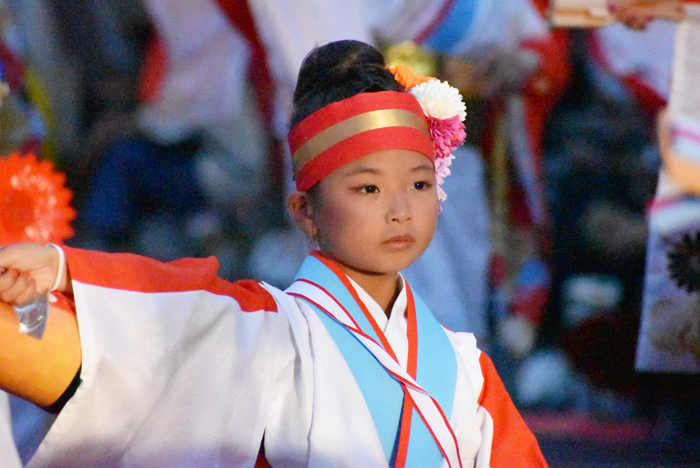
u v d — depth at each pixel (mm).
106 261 4410
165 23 18109
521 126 18109
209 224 19328
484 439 5578
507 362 17844
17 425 11086
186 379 4629
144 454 4508
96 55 18469
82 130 18938
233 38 17844
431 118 5613
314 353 5074
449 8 16656
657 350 14141
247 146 18875
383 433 5074
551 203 18578
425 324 5570
